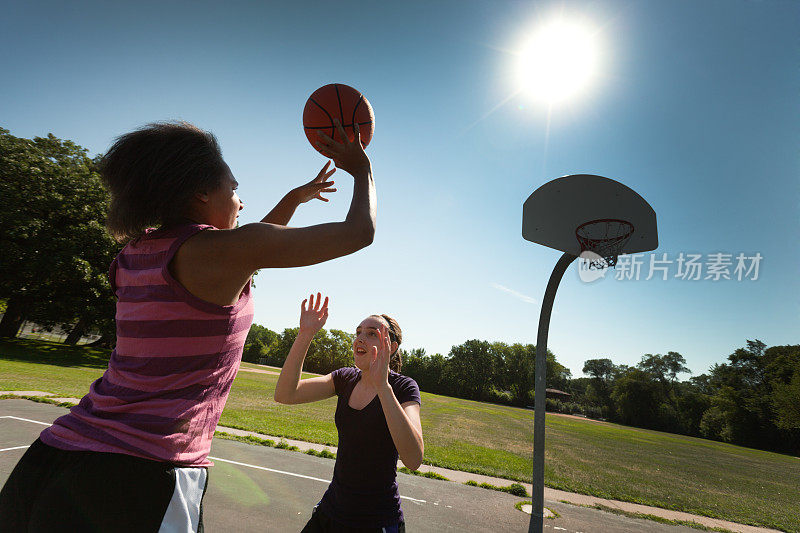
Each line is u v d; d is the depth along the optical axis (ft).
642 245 17.63
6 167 83.15
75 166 92.12
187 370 3.04
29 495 2.81
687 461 55.31
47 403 29.78
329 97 6.41
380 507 6.10
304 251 2.92
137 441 2.83
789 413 137.28
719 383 195.62
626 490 26.63
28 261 77.51
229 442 25.57
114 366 3.18
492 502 19.11
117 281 3.46
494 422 74.49
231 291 3.10
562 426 99.66
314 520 6.51
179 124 3.58
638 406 210.79
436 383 234.79
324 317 6.79
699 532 18.88
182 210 3.32
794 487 41.22
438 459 28.32
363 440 6.16
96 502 2.69
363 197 3.49
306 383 6.83
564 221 17.92
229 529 13.02
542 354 15.58
